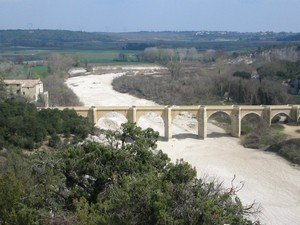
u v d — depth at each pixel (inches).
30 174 1910.7
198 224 1172.5
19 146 3821.4
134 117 5698.8
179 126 6501.0
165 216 1142.3
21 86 6338.6
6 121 3998.5
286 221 3235.7
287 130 5925.2
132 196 1232.2
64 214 1444.4
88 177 1673.2
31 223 1381.6
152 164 1674.5
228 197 1334.9
